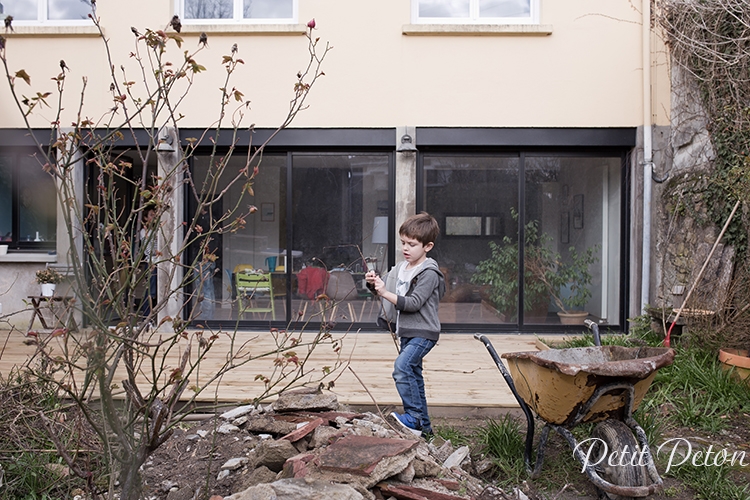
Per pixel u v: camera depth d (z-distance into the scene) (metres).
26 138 6.88
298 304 7.01
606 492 2.48
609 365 2.40
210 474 2.54
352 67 6.86
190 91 6.81
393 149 6.99
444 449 2.91
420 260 3.24
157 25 6.81
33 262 6.94
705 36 6.00
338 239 7.04
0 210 7.29
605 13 6.75
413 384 3.14
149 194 1.86
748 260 5.23
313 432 2.65
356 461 2.23
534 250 7.00
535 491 2.74
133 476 1.99
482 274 7.02
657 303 6.48
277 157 7.01
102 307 1.93
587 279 6.99
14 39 6.79
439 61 6.84
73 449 2.56
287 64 6.84
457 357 5.48
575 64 6.79
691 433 3.51
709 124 5.87
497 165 7.00
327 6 6.84
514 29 6.73
